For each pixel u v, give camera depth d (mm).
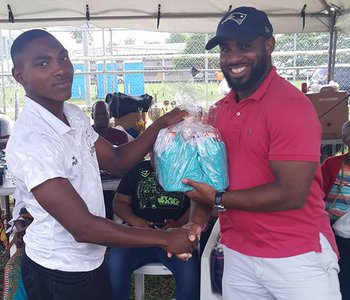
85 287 1702
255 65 1690
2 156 4137
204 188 1709
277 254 1796
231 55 1695
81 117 1804
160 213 2727
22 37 1603
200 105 2025
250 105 1730
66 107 1791
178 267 2553
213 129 1788
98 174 1753
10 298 2098
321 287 1807
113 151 2004
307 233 1791
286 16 5543
